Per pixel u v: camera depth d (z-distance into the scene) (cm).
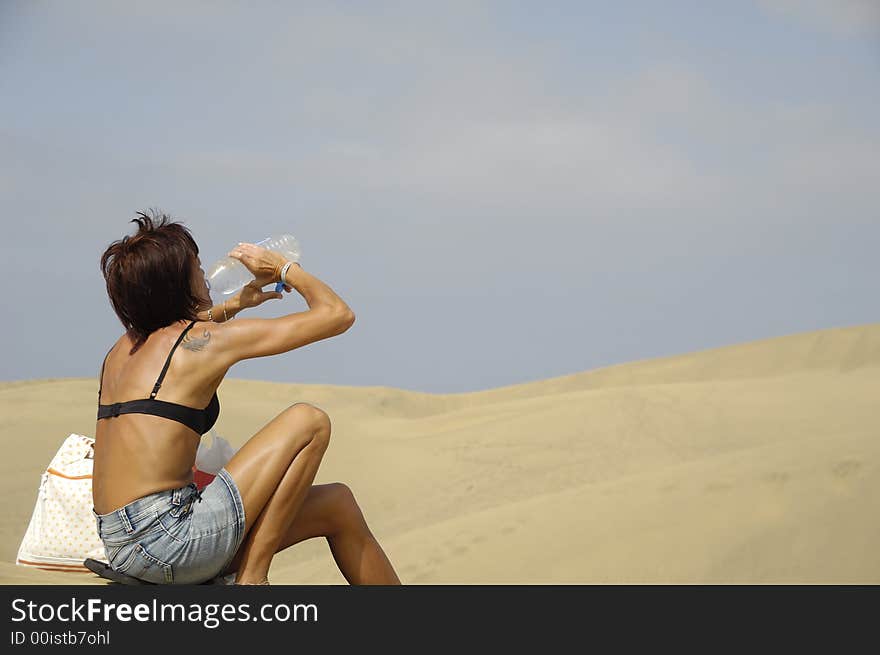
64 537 703
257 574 635
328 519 675
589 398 3409
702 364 5884
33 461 2592
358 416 4866
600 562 880
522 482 2548
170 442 602
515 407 3475
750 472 974
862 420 2792
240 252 666
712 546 838
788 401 3238
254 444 629
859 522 798
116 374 626
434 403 5678
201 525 604
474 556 1046
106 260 631
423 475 2734
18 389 3644
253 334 619
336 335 645
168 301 626
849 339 5097
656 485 1078
